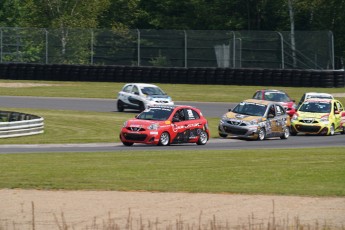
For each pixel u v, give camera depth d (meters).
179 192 48.72
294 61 157.50
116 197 47.19
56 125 97.25
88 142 80.12
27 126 85.75
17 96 135.75
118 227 40.19
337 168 58.84
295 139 88.12
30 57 166.75
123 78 156.62
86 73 157.88
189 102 131.00
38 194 47.84
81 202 45.81
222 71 152.88
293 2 194.25
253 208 44.59
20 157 63.22
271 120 86.50
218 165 59.50
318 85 149.00
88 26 199.38
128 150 70.75
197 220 41.69
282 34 157.88
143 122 75.75
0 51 167.12
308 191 49.22
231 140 84.25
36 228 40.09
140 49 164.00
